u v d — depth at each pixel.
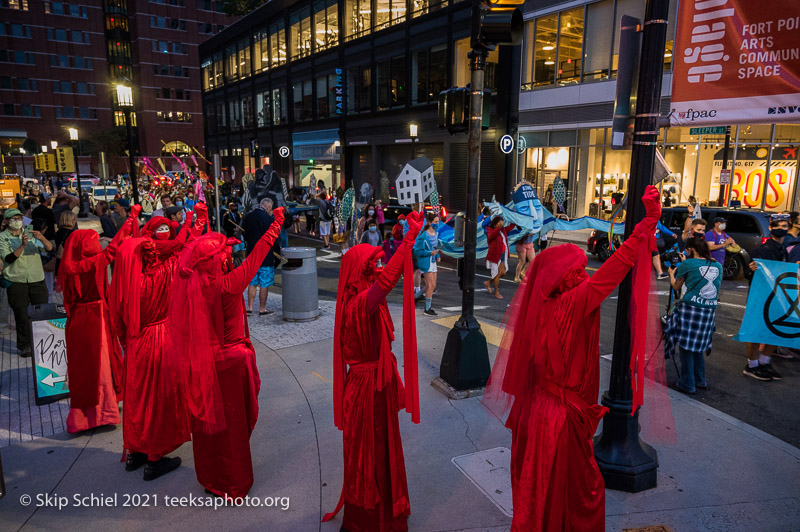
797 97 3.99
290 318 8.60
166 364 3.97
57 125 70.19
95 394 4.77
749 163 20.66
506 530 3.46
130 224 4.81
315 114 39.53
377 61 32.78
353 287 3.34
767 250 7.34
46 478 4.10
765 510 3.73
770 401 5.93
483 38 5.11
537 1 24.50
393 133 32.28
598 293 2.75
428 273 9.33
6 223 6.65
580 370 2.88
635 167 3.82
